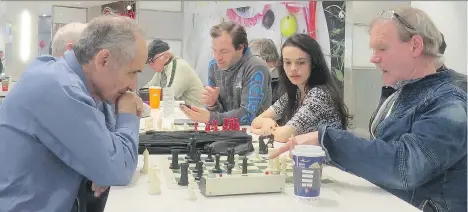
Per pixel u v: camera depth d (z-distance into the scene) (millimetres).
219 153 1696
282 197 1270
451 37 2799
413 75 1549
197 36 5941
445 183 1437
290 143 1462
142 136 1933
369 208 1188
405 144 1354
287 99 2582
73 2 5418
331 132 1407
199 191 1308
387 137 1540
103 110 1561
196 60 5969
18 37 5691
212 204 1196
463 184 1421
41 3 5684
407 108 1543
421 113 1467
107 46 1331
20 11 5730
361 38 4309
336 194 1311
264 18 5125
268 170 1414
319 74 2334
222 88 3029
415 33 1497
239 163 1553
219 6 5637
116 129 1446
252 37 5316
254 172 1400
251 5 5270
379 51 1564
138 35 1384
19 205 1300
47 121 1262
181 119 2742
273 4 4992
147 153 1530
